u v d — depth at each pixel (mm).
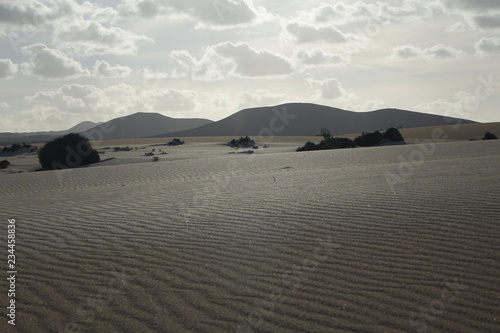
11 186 18125
